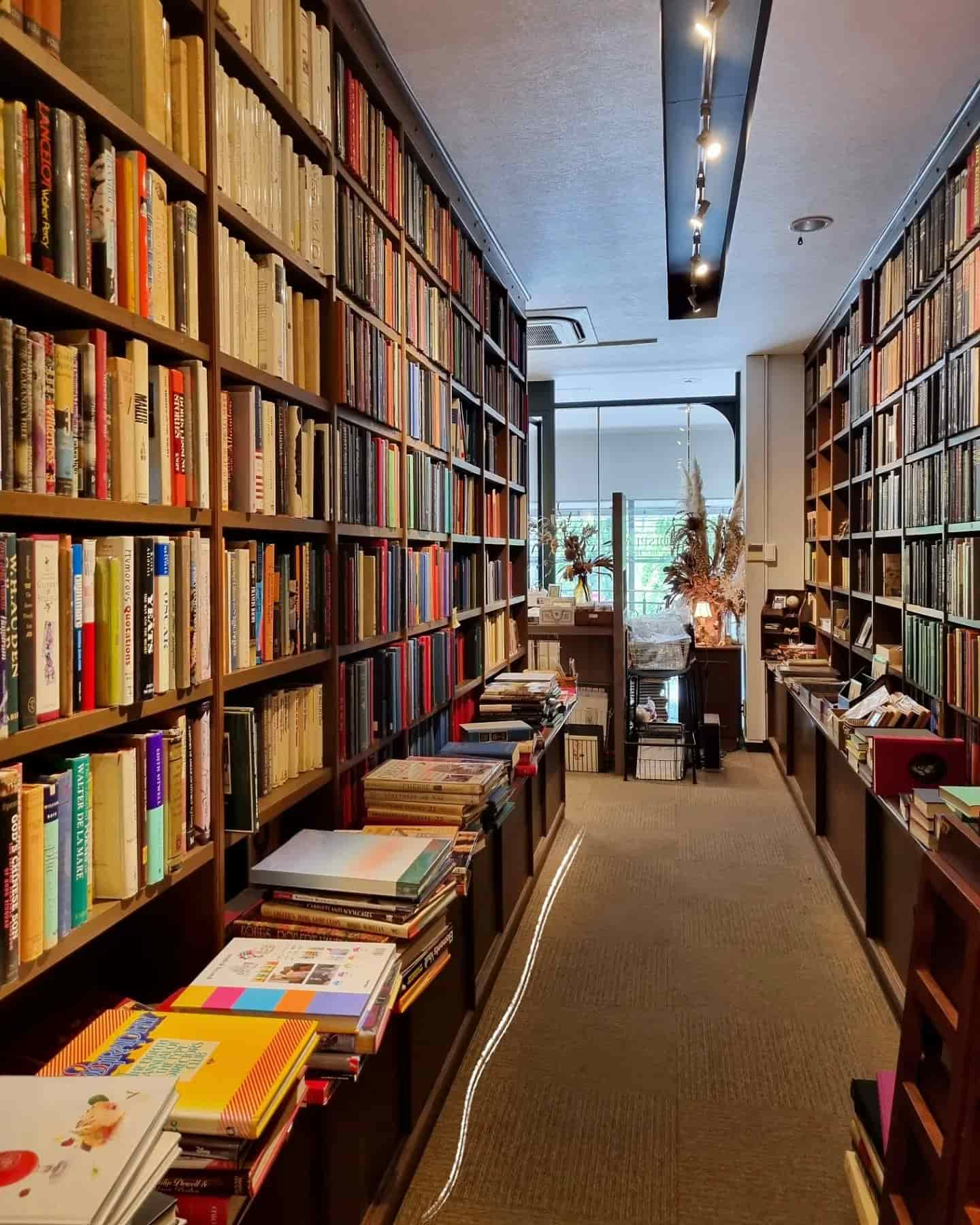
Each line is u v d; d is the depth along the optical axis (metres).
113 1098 1.03
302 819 2.35
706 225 3.97
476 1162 2.08
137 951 1.73
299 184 2.11
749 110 2.91
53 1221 0.83
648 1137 2.16
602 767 6.07
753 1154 2.10
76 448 1.31
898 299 4.07
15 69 1.21
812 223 3.98
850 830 3.55
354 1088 1.70
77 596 1.30
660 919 3.52
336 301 2.29
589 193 3.63
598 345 6.32
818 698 4.43
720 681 6.72
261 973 1.56
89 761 1.35
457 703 3.75
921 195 3.51
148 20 1.50
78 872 1.30
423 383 3.17
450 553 3.53
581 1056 2.53
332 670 2.32
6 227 1.16
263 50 1.88
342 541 2.62
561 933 3.39
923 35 2.49
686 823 4.84
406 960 1.83
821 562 6.31
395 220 2.80
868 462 4.88
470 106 2.91
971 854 1.49
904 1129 1.54
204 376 1.64
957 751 2.89
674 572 7.21
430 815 2.50
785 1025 2.70
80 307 1.29
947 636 3.37
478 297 3.97
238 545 1.86
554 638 6.15
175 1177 1.15
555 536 7.37
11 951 1.14
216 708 1.70
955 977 1.45
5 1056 1.33
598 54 2.60
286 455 2.03
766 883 3.90
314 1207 1.50
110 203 1.39
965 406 3.15
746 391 6.81
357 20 2.40
